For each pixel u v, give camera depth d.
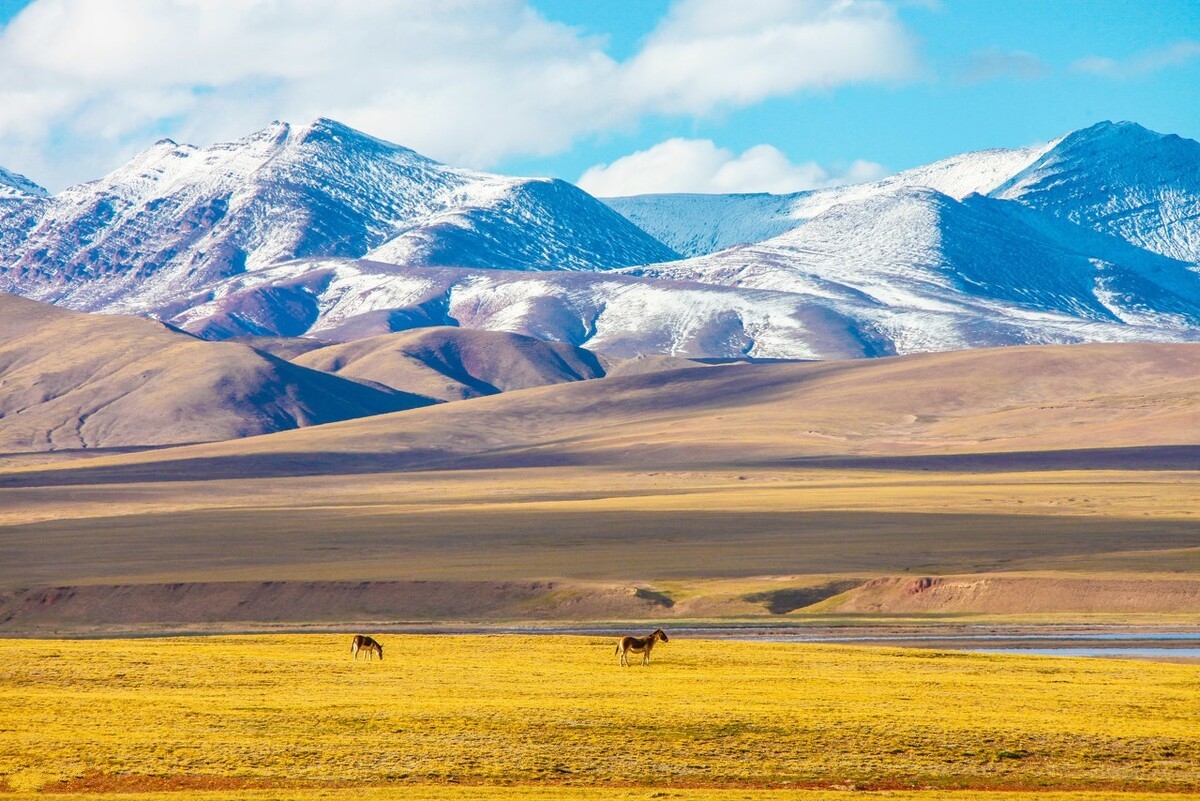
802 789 138.38
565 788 135.50
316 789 134.00
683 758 146.88
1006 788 140.75
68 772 137.62
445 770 140.88
